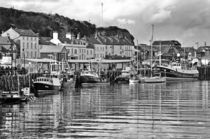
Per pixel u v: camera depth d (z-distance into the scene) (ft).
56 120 200.64
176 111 233.55
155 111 233.96
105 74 529.86
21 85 317.22
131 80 515.09
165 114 221.25
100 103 274.57
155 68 601.62
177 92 375.66
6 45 515.50
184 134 168.35
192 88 436.76
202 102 283.59
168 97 322.75
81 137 163.32
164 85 492.95
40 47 595.06
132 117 210.18
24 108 242.37
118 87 445.37
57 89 360.28
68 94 344.90
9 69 358.64
